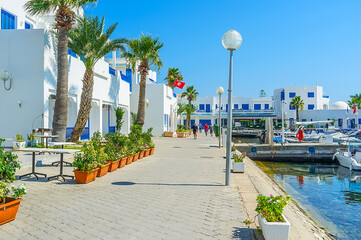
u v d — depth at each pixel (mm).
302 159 25922
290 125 63000
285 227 3904
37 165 10406
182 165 11984
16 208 4863
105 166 9359
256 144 27656
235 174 10094
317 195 12984
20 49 14734
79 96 18453
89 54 16344
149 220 5043
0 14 16672
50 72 15156
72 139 16672
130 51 24078
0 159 4738
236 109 66375
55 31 16844
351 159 20734
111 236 4285
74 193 6844
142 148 14008
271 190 9164
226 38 8031
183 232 4496
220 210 5699
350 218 9414
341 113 58406
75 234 4328
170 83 45344
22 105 14648
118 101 25797
